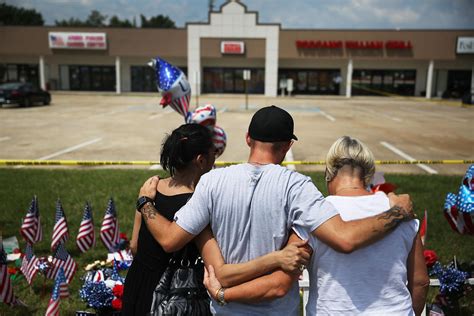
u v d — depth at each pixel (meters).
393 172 9.15
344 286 1.86
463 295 3.32
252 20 39.25
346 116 22.19
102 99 33.44
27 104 25.36
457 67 40.59
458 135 15.24
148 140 13.45
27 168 9.06
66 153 11.09
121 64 41.97
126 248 4.81
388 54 39.22
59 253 3.67
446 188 7.47
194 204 1.90
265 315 1.86
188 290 2.00
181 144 2.11
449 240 5.18
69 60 41.94
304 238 1.82
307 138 14.09
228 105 29.00
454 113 24.66
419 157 11.00
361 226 1.80
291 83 39.34
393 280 1.86
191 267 2.07
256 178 1.86
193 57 40.00
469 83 40.69
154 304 2.01
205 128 2.23
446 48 38.62
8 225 5.57
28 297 3.80
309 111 25.16
